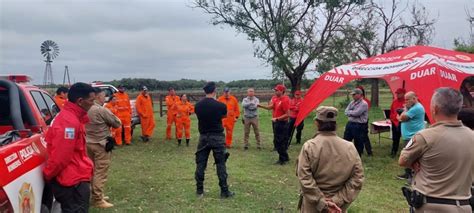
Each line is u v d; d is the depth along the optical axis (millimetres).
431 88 7719
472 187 3199
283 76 22688
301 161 3393
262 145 12422
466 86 7891
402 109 8945
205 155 6496
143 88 13195
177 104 12398
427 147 3057
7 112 4406
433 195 3045
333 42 22953
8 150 2914
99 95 6020
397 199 6586
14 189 2818
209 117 6258
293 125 11461
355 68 9633
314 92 9750
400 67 8680
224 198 6473
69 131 3521
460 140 3016
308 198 3334
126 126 12430
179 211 5836
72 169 3639
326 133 3426
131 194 6758
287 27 21891
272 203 6230
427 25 26875
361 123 9352
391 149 11016
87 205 3812
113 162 9656
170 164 9406
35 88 4945
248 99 11625
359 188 3365
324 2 22266
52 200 4031
